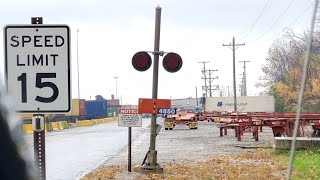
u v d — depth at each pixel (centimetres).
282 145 1923
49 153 2428
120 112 1434
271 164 1598
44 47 491
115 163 1828
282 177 1273
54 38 492
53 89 490
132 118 1427
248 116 3362
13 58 487
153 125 1420
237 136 2945
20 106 486
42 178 462
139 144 2927
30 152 120
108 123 8056
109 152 2427
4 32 486
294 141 393
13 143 108
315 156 1672
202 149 2327
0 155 105
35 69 489
